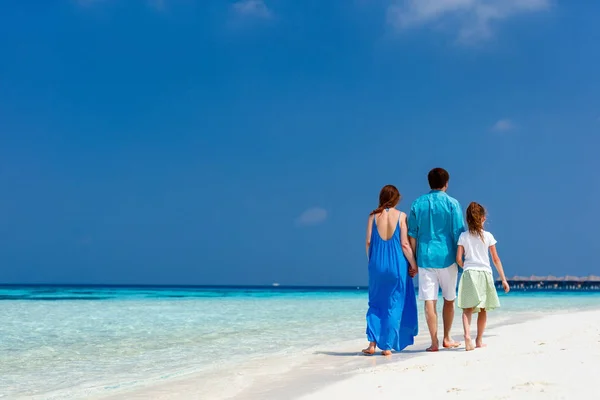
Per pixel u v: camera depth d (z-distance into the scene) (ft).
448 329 21.18
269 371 17.40
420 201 20.83
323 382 14.90
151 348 23.67
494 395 11.49
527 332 25.84
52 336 27.96
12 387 15.81
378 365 17.47
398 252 20.24
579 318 33.88
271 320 38.19
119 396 14.32
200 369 18.35
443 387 12.67
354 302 69.51
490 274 20.02
